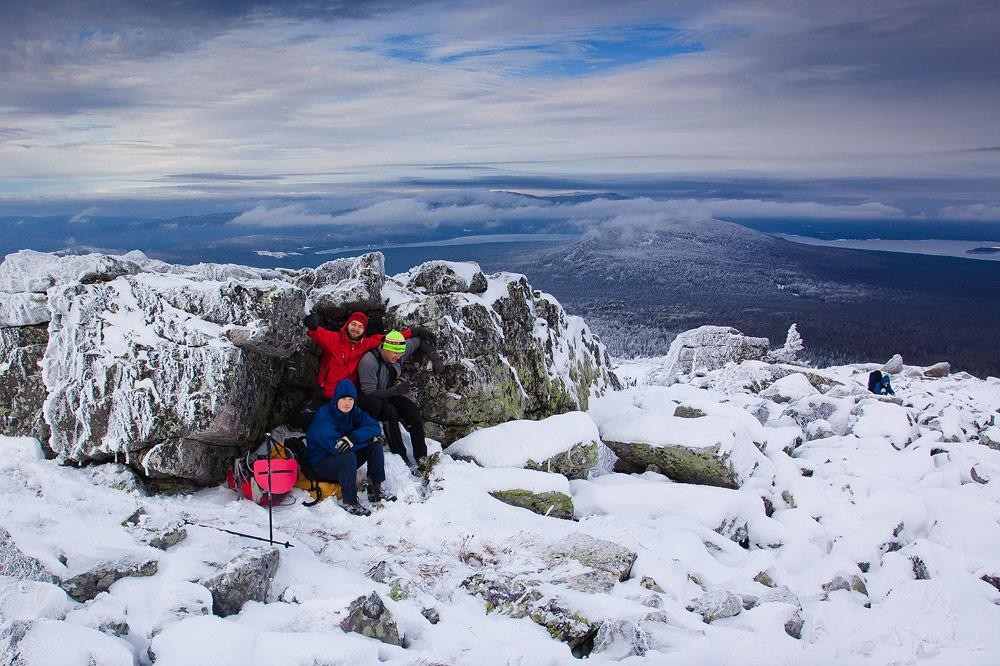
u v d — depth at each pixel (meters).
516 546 6.54
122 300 7.46
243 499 7.30
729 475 8.90
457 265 9.77
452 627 5.07
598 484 8.74
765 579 6.80
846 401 12.77
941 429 11.74
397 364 8.47
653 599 5.71
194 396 7.12
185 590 4.73
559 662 4.70
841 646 5.55
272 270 9.64
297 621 4.67
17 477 6.82
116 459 7.27
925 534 8.20
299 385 8.87
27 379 7.41
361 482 7.79
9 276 7.54
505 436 8.77
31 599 4.15
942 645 5.57
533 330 10.46
